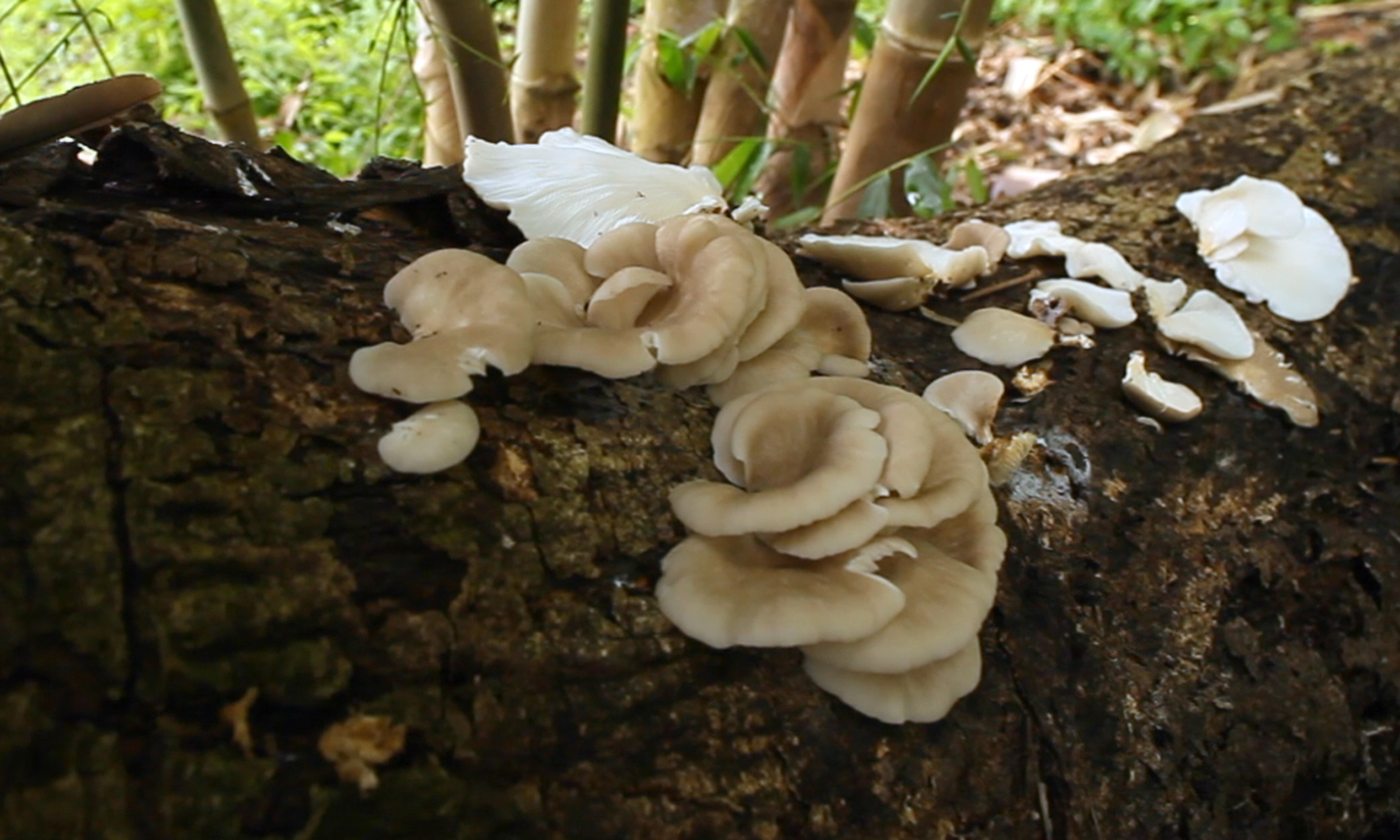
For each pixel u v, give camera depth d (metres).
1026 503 0.42
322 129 1.00
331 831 0.25
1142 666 0.39
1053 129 1.13
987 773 0.34
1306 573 0.46
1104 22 1.21
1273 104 0.69
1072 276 0.53
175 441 0.28
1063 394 0.46
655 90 0.70
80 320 0.29
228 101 0.58
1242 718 0.40
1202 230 0.57
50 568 0.25
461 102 0.59
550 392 0.34
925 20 0.59
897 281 0.47
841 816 0.32
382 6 0.88
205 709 0.25
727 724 0.31
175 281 0.31
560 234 0.42
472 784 0.27
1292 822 0.42
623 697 0.30
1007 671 0.36
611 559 0.32
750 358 0.38
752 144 0.68
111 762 0.24
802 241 0.49
